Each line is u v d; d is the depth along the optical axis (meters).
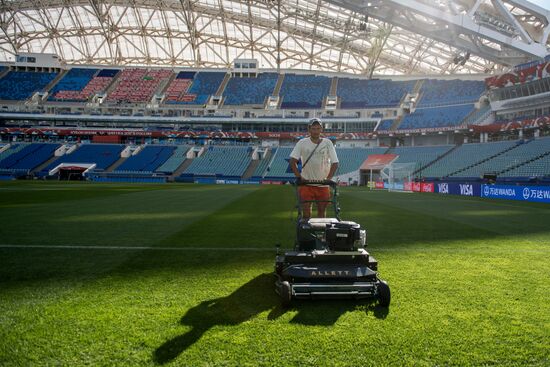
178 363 2.83
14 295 4.37
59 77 75.38
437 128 54.94
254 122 66.62
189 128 68.69
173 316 3.77
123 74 76.62
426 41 55.03
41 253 6.81
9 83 72.88
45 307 3.97
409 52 62.34
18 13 66.25
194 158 64.31
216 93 72.62
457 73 66.81
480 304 4.24
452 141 58.31
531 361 2.94
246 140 69.38
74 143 67.50
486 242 8.45
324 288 4.09
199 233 9.38
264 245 7.86
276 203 18.95
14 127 68.69
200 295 4.48
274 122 66.38
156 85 74.19
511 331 3.50
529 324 3.66
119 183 48.84
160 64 80.44
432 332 3.45
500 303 4.28
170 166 61.91
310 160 6.03
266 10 61.78
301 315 3.87
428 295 4.56
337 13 54.38
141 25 69.00
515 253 7.22
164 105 70.00
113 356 2.92
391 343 3.21
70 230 9.55
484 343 3.24
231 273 5.57
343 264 4.40
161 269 5.76
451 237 9.16
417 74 68.88
